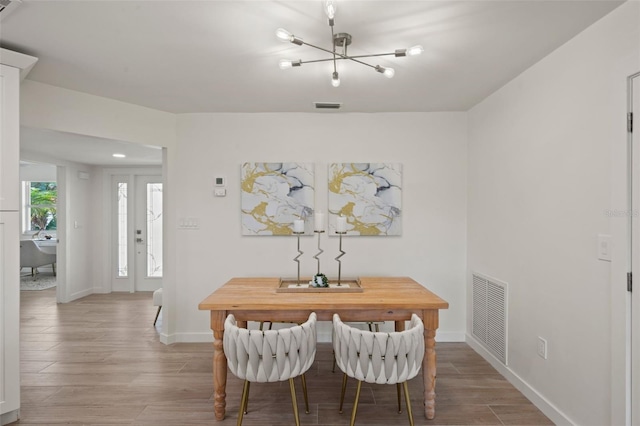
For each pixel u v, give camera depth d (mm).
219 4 1737
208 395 2494
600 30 1845
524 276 2514
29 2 1713
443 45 2150
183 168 3541
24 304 5047
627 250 1688
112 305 4965
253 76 2639
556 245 2176
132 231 5816
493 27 1943
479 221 3240
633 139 1670
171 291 3498
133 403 2387
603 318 1821
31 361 3055
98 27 1951
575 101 2018
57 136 3635
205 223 3535
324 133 3557
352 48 2201
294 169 3518
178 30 1983
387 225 3516
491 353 2992
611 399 1770
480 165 3223
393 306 2250
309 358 2080
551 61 2232
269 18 1865
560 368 2135
